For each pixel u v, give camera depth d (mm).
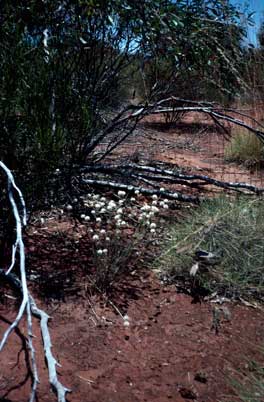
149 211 3980
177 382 2170
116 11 3945
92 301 2730
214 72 4941
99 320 2576
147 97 4762
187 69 4758
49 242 3371
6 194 2898
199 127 8297
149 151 6430
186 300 2857
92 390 2070
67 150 3457
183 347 2424
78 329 2482
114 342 2414
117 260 2914
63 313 2596
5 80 2930
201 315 2721
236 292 2943
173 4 4105
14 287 2740
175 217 3877
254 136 5984
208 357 2359
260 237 3219
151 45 4395
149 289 2936
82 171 4195
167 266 3117
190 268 3049
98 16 4035
